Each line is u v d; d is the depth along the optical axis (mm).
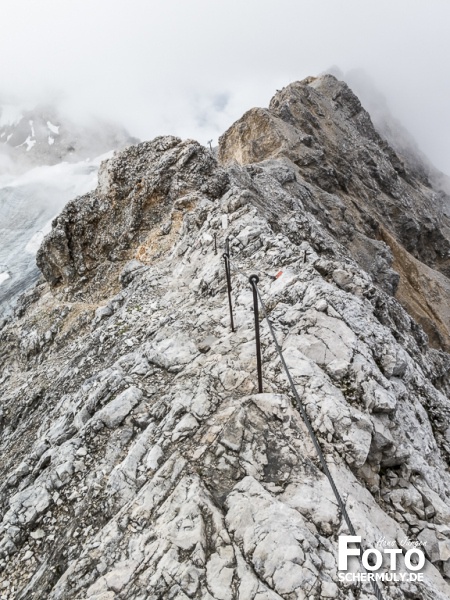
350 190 92938
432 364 23953
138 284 23156
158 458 8562
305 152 81062
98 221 35000
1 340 36969
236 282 16109
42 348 31562
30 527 8656
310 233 30000
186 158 33281
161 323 16094
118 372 12320
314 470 7445
